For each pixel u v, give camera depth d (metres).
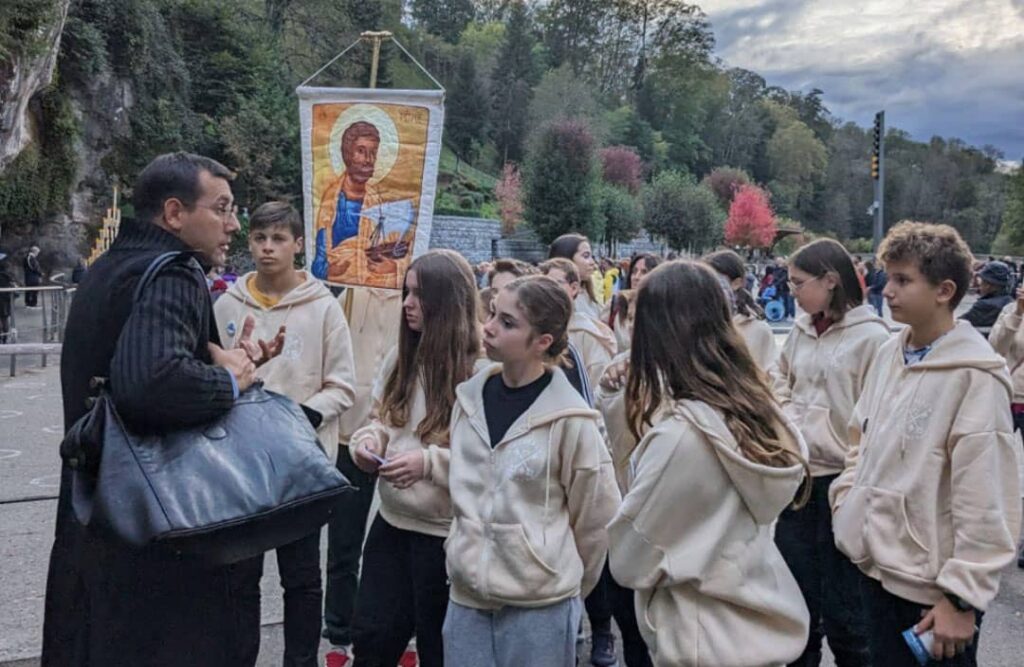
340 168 4.35
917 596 2.31
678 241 52.94
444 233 46.91
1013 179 73.00
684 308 2.21
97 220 27.81
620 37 92.88
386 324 4.21
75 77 26.84
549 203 46.28
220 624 2.21
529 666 2.37
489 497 2.46
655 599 2.20
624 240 51.56
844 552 2.55
